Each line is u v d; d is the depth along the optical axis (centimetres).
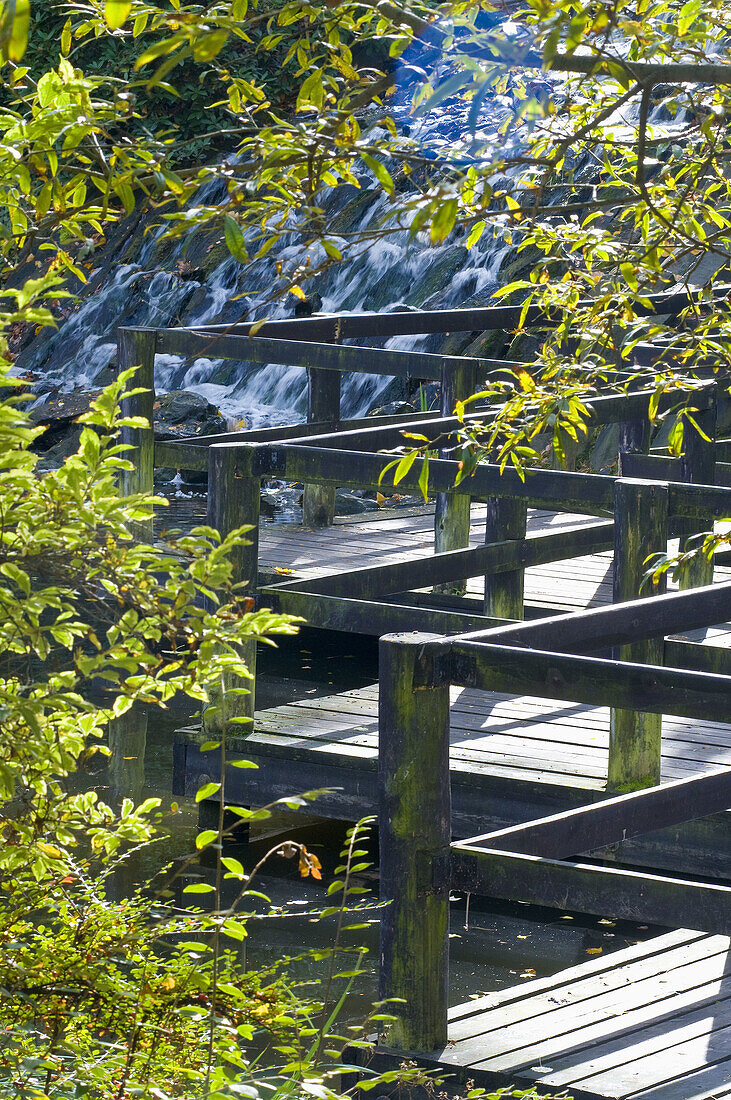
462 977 974
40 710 404
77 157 493
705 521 1338
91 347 3444
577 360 720
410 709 743
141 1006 491
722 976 845
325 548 1748
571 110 621
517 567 1393
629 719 1031
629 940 1048
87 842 1125
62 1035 501
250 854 1210
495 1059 738
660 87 2027
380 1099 730
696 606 847
